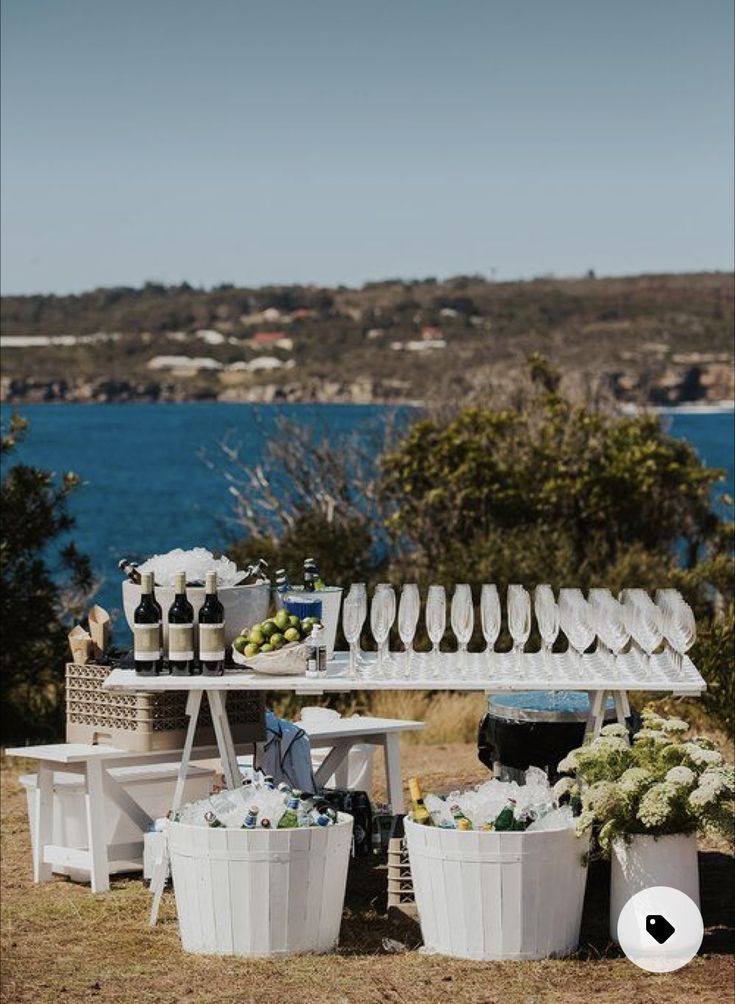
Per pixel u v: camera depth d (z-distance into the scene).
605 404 22.33
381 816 8.66
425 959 6.61
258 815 6.73
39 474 15.18
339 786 9.30
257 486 21.16
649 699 12.84
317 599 7.67
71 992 6.31
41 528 15.08
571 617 7.30
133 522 50.38
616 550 18.25
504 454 19.50
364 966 6.55
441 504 18.95
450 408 22.19
